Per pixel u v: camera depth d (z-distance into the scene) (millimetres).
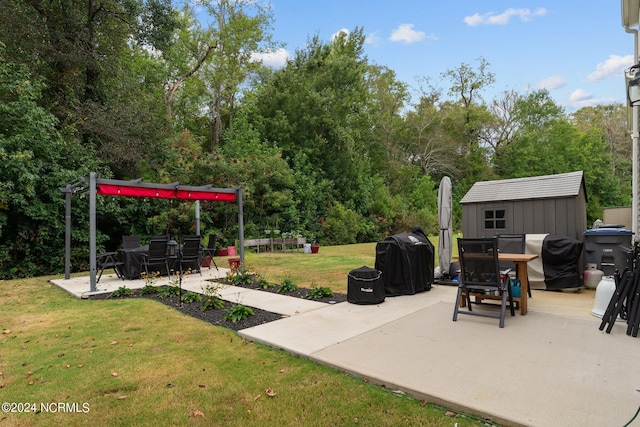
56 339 4082
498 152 30859
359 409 2469
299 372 3066
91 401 2666
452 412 2396
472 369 2932
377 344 3576
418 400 2562
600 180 28156
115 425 2355
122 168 14117
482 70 30016
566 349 3332
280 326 4285
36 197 10789
